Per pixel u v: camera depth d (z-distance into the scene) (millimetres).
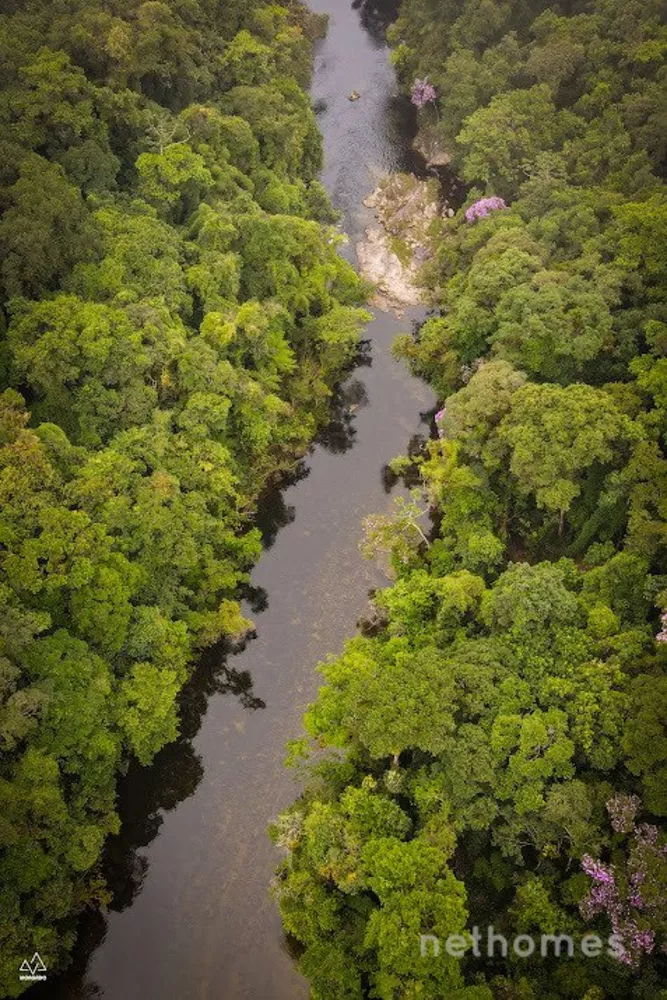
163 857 36375
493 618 35844
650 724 29469
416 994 26672
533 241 50719
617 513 39844
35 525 34812
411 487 49656
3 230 40000
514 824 30875
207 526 42094
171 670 37062
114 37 50000
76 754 33312
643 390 40906
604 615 34281
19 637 31641
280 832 34156
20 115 47031
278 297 50906
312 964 30172
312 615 43906
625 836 29656
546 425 38500
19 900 30156
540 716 31141
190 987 33188
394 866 28484
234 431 47125
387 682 32000
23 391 41594
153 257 45750
